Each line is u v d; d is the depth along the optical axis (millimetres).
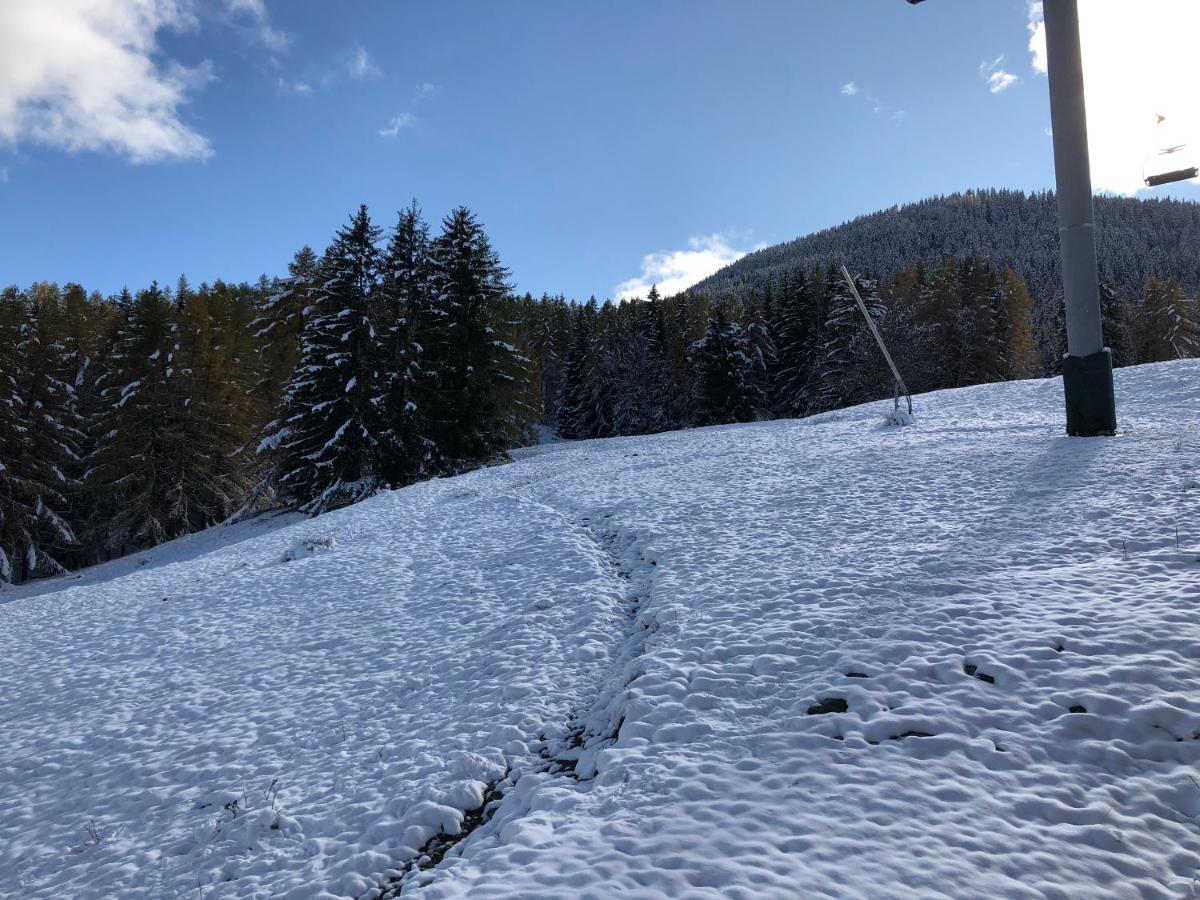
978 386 30375
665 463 21547
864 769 4453
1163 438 12703
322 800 5871
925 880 3469
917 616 6516
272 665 9484
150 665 10211
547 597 9930
